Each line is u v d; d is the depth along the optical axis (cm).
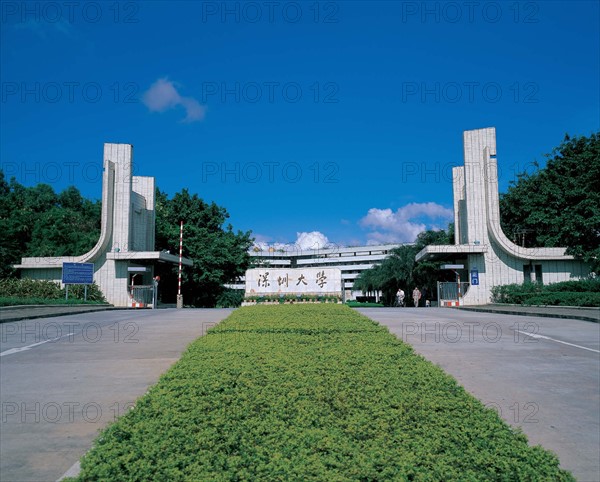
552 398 789
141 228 3553
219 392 535
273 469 340
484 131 3266
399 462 350
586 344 1297
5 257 3578
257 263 5912
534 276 3133
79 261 3250
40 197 4897
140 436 404
